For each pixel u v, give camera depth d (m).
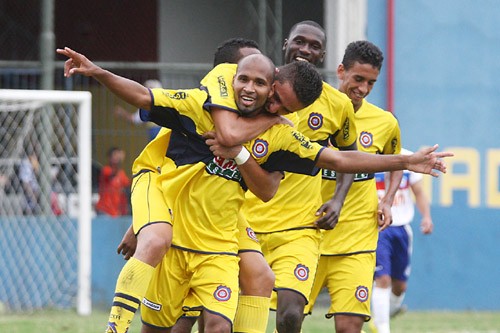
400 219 17.81
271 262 13.37
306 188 13.44
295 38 13.75
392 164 11.31
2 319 22.36
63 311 24.73
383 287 17.38
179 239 11.38
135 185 11.62
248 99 10.87
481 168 29.08
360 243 14.05
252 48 12.30
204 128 11.08
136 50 33.03
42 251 25.12
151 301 11.52
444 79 28.97
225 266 11.35
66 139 25.41
